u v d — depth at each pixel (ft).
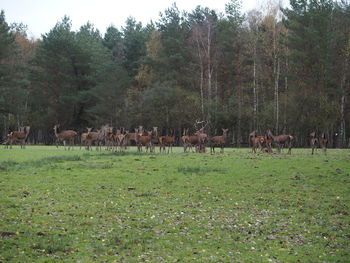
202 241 38.73
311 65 176.86
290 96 184.44
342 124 181.57
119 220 44.80
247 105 203.62
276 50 184.34
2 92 183.52
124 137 127.75
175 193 59.16
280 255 35.35
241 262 33.47
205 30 204.95
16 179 66.95
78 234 39.73
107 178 68.33
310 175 71.26
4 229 40.19
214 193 59.47
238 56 202.90
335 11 187.11
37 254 34.14
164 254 34.96
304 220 46.68
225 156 98.17
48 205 50.49
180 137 202.28
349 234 41.75
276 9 188.34
